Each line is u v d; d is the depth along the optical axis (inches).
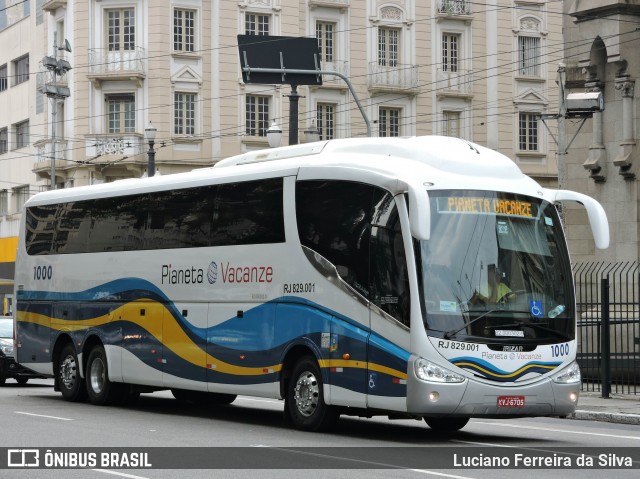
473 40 2637.8
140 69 2356.1
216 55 2413.9
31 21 2655.0
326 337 705.0
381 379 665.6
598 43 1249.4
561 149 1247.5
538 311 676.1
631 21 1230.3
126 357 897.5
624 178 1230.9
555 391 671.8
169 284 853.2
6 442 652.7
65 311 976.9
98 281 936.9
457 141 713.6
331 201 716.0
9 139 2792.8
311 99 2491.4
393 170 679.7
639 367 1065.5
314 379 719.1
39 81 2573.8
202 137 2397.9
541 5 2711.6
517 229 685.9
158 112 2364.7
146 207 888.9
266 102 2464.3
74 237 974.4
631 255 1221.7
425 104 2598.4
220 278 801.6
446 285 657.0
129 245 903.7
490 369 654.5
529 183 705.6
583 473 538.6
